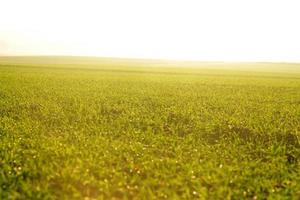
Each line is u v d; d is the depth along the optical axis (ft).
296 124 47.91
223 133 42.11
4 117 46.24
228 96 74.23
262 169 28.89
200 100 66.74
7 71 141.90
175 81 111.75
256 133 41.45
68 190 24.12
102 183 24.75
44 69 162.61
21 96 66.44
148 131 39.86
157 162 29.27
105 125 43.21
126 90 80.23
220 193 23.81
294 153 34.91
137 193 24.18
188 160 30.81
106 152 31.30
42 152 31.35
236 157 32.27
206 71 196.03
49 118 48.01
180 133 42.04
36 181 25.50
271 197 23.52
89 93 72.95
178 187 25.25
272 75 166.40
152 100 65.16
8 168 27.43
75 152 30.73
